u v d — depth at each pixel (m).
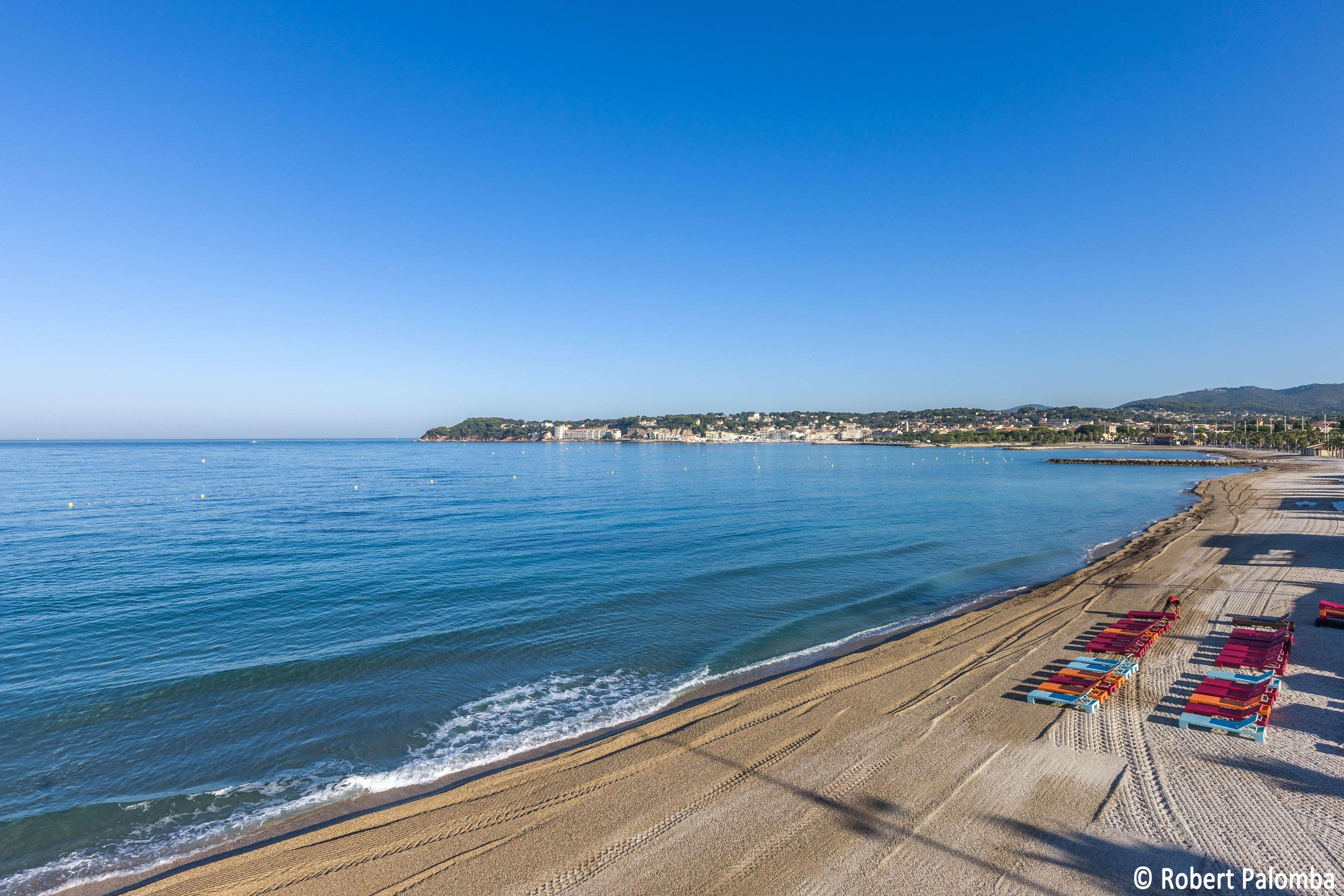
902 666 16.17
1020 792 10.21
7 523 49.00
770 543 38.19
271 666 18.00
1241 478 80.94
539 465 144.75
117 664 18.30
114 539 41.16
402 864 8.92
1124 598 22.20
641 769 11.38
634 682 16.75
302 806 11.30
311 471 118.38
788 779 10.88
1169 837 8.89
